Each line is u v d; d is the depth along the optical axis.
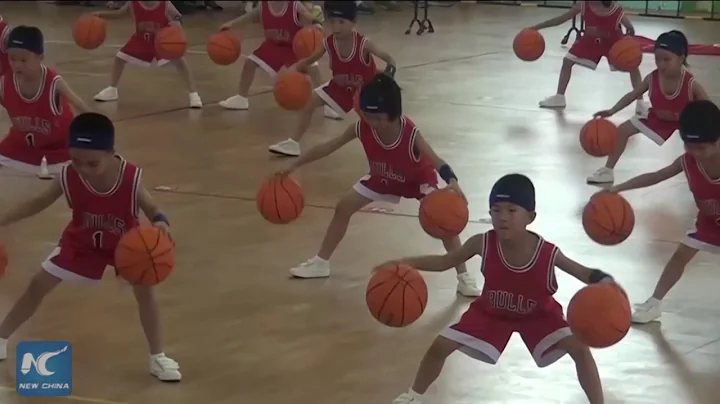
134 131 10.16
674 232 7.23
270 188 5.71
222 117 10.96
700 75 14.30
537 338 4.30
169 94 12.13
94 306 5.71
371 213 7.61
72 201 4.70
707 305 5.88
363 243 6.91
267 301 5.86
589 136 8.36
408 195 6.01
